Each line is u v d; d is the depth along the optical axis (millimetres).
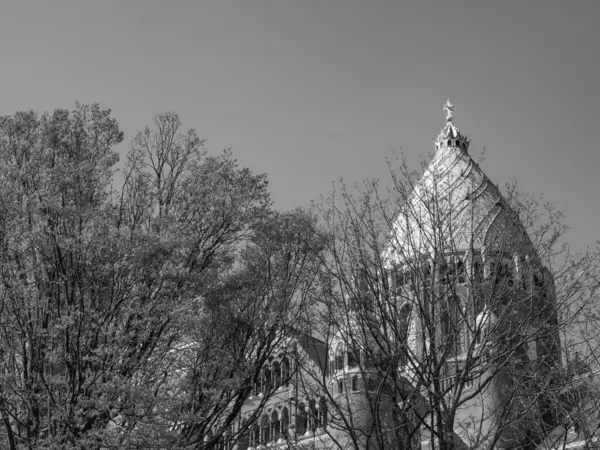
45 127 37969
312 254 39875
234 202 41000
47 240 35625
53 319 35406
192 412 35406
